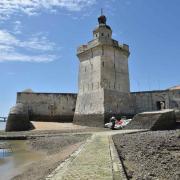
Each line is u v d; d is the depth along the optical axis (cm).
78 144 2139
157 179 1020
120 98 4484
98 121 4131
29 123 4612
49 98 5284
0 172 1573
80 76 4806
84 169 967
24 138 3181
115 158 1198
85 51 4694
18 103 4853
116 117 4269
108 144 1756
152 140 2311
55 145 2591
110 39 4475
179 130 3250
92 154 1322
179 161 1454
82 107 4603
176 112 4000
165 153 1748
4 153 2366
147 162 1373
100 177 844
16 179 1312
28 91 5472
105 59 4384
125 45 4819
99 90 4278
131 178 997
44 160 1805
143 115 3569
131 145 1984
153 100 4728
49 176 884
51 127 4369
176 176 1084
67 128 4106
